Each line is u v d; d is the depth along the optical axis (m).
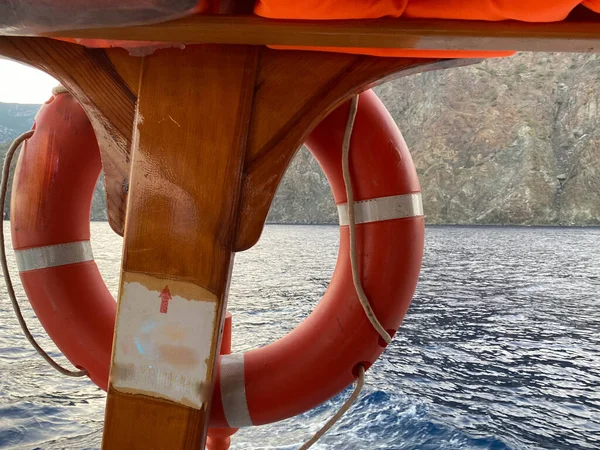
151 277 1.28
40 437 7.68
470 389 10.98
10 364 11.42
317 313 1.74
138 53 1.26
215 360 1.27
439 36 1.00
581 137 77.56
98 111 1.29
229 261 1.26
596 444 8.48
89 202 1.88
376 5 0.94
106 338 1.78
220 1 0.98
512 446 8.12
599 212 72.50
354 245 1.54
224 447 1.99
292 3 0.92
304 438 7.71
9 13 0.94
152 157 1.26
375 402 9.24
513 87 84.12
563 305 21.78
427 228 73.00
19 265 1.79
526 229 70.75
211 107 1.24
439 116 84.81
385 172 1.66
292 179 95.12
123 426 1.30
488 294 24.44
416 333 16.58
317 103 1.23
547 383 11.67
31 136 1.81
